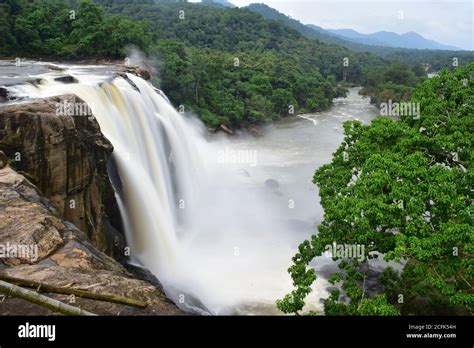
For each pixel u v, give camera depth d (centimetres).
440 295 1634
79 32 4628
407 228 1270
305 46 14462
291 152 5419
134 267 1970
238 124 6506
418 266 1287
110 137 2364
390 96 9069
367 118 7938
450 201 1271
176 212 3109
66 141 1805
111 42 4625
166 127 3309
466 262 1195
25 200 1367
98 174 2011
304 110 8519
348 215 1367
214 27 11862
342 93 10956
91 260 1181
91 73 3238
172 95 5594
